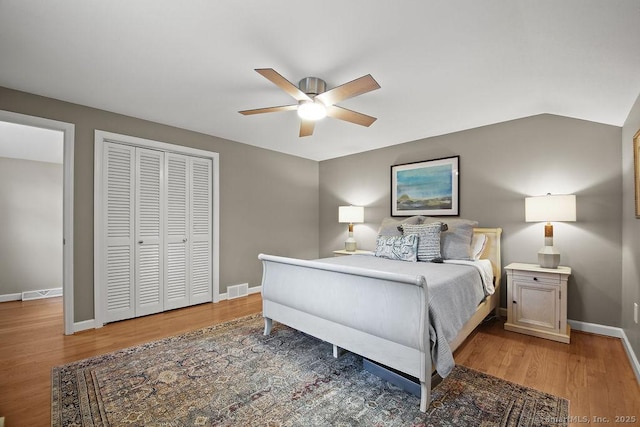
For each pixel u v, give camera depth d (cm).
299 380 194
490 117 313
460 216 360
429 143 389
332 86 238
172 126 347
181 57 200
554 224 296
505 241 326
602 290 272
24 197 422
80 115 283
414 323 168
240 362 218
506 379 195
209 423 153
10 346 246
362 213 442
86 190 287
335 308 211
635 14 132
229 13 156
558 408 165
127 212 315
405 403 170
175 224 353
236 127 353
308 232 515
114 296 305
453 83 234
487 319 306
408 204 408
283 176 475
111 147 304
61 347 245
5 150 388
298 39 178
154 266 335
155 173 337
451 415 159
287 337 267
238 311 346
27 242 422
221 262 395
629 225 237
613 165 268
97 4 149
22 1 146
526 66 204
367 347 194
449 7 148
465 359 223
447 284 203
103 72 221
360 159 470
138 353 233
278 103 280
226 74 223
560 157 294
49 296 428
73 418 156
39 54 196
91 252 289
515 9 148
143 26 167
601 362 218
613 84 200
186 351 237
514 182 321
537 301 268
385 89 246
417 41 178
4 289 405
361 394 179
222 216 397
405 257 304
